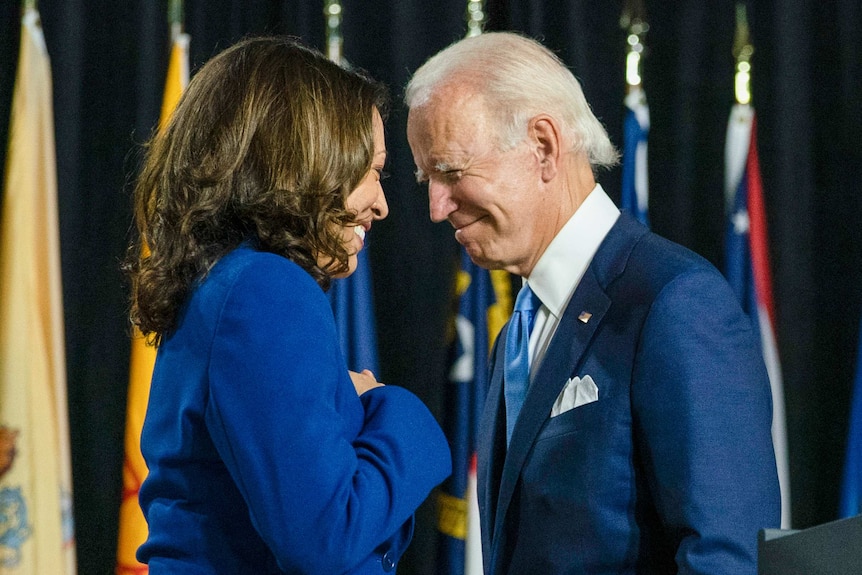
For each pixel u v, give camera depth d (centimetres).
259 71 271
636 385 302
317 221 264
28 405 595
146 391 600
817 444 598
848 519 180
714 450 288
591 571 304
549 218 338
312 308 251
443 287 605
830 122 617
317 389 242
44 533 589
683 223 610
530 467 321
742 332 306
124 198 620
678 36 621
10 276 600
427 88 339
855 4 614
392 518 249
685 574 282
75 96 618
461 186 333
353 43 623
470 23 618
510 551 326
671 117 618
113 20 629
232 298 247
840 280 607
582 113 342
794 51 610
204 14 626
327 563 234
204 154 265
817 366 604
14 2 621
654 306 304
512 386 346
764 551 193
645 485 305
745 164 611
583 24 614
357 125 274
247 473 235
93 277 617
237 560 248
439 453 269
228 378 241
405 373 603
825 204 612
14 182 607
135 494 594
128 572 589
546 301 344
